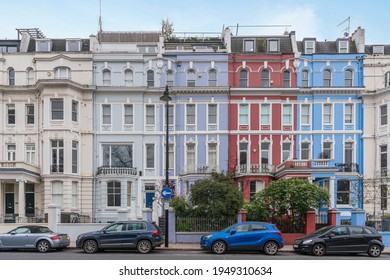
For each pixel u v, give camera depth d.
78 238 21.39
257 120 38.78
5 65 38.44
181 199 27.25
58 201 35.38
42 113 36.38
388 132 37.09
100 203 36.56
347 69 39.34
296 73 39.09
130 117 38.53
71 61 38.09
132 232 21.22
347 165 38.09
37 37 41.81
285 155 38.78
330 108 39.22
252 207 26.20
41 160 36.34
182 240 25.50
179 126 38.59
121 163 38.06
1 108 37.84
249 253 21.77
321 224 26.27
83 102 37.97
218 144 38.41
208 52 38.88
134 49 41.22
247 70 39.25
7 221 31.75
